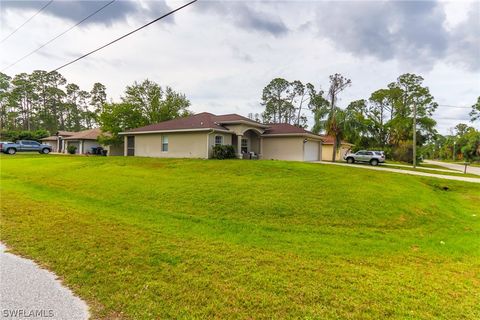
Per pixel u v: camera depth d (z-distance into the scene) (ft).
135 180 39.83
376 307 10.84
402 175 52.47
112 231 19.74
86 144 118.11
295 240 19.63
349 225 23.57
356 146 132.98
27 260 14.55
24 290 11.53
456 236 22.88
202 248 16.93
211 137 65.87
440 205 33.63
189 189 33.50
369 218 25.14
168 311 10.20
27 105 203.51
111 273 13.16
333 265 15.12
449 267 15.80
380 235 21.68
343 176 41.78
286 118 172.24
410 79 145.89
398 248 18.95
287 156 76.43
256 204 27.68
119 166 53.83
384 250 18.34
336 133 91.09
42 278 12.61
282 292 11.80
